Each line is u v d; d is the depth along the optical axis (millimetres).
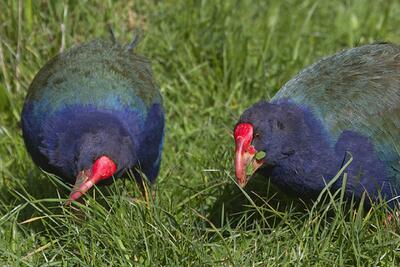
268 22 14969
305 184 10156
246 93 13750
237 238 10188
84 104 10703
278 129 9852
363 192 10211
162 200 11016
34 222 11023
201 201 11242
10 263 9922
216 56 14047
